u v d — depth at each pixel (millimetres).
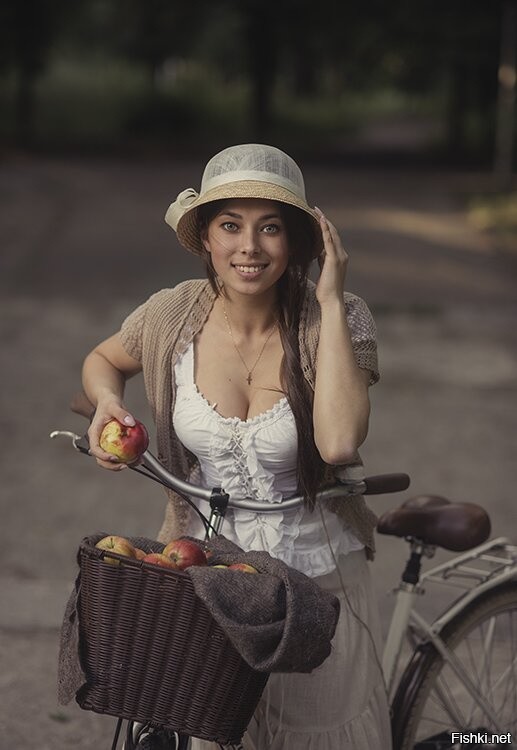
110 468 2643
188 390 2836
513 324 12203
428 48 42000
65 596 5156
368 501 6516
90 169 31578
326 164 36750
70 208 22672
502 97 30172
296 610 2309
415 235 19844
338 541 2895
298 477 2783
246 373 2832
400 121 75938
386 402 8766
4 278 14359
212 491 2715
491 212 22438
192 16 49406
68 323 11602
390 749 3006
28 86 39969
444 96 70188
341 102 74750
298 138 49344
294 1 43938
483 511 3256
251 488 2814
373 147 47438
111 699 2348
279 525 2811
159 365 2879
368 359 2828
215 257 2740
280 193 2633
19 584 5254
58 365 9695
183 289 2930
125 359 3002
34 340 10688
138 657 2326
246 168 2664
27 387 8898
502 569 3334
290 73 71875
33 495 6480
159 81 57281
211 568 2320
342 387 2684
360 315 2859
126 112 47469
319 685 2867
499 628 3635
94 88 52969
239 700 2373
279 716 2883
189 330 2857
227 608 2283
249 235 2676
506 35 30234
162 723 2355
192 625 2309
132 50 51938
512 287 14820
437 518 3219
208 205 2723
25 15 39125
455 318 12422
